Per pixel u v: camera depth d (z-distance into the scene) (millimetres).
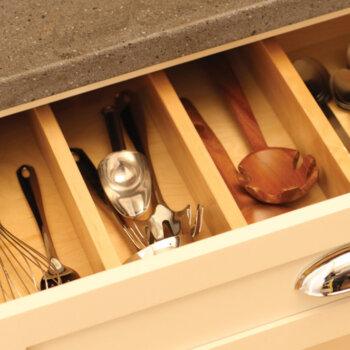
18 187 832
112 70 700
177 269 560
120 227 787
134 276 550
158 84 786
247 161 805
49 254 769
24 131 876
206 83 917
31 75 672
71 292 546
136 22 703
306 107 770
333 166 751
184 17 700
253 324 696
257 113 879
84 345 619
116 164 813
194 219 797
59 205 815
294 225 565
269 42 814
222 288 614
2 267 748
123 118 879
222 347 700
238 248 565
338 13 743
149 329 632
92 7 727
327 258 631
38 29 711
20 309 542
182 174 827
